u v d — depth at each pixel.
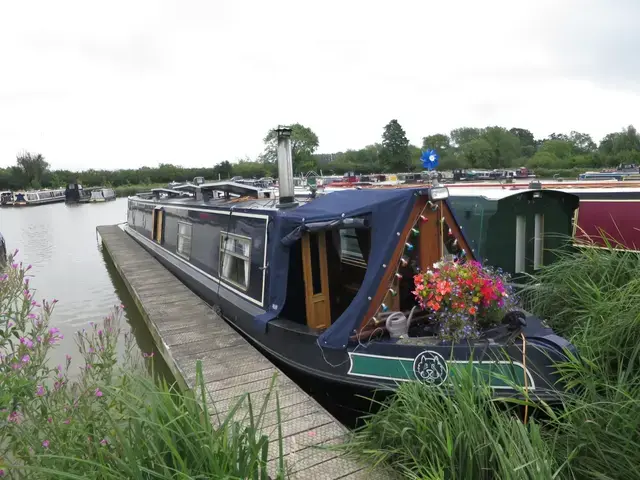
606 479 2.90
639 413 3.12
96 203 50.00
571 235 7.30
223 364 5.58
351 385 4.64
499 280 4.54
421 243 4.90
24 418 3.00
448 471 3.03
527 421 3.84
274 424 3.81
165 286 9.77
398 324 4.64
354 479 3.37
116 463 2.45
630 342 4.14
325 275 5.59
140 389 3.35
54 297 11.50
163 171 70.31
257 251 6.39
